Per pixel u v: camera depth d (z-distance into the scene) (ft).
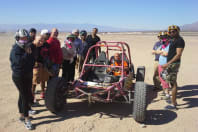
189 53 53.26
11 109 16.38
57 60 18.30
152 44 82.58
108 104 17.87
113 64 19.83
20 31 12.33
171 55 15.84
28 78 13.39
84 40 25.58
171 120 14.88
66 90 15.74
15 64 12.57
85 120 14.67
